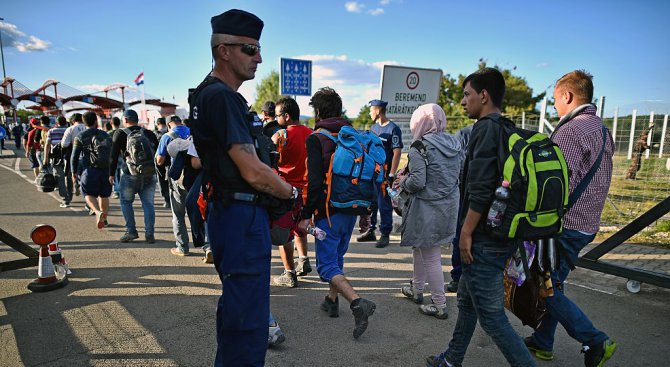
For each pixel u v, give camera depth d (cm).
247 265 187
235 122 177
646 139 1149
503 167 200
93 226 660
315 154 301
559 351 293
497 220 203
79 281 413
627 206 801
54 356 273
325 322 334
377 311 358
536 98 3641
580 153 244
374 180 313
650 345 295
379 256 520
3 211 771
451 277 448
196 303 362
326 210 303
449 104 3095
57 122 824
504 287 242
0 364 262
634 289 386
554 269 244
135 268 455
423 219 331
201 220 284
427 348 295
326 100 318
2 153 2081
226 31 189
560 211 204
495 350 293
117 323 322
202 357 275
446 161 331
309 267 441
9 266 374
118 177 915
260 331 193
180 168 376
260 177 179
